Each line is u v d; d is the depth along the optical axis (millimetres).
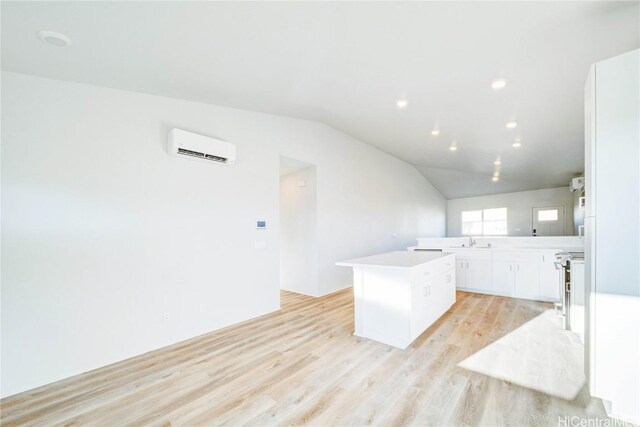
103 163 2535
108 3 1529
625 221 1621
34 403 1970
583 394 1976
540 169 6602
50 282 2244
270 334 3170
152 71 2396
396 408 1860
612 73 1653
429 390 2051
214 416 1812
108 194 2557
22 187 2141
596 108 1702
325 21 1872
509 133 4312
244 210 3672
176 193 3018
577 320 3061
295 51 2268
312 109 3916
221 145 3275
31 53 1934
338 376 2260
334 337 3072
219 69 2512
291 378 2244
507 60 2389
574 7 1703
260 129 3920
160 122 2920
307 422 1743
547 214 8742
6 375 2055
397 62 2484
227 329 3338
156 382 2215
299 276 5168
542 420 1722
